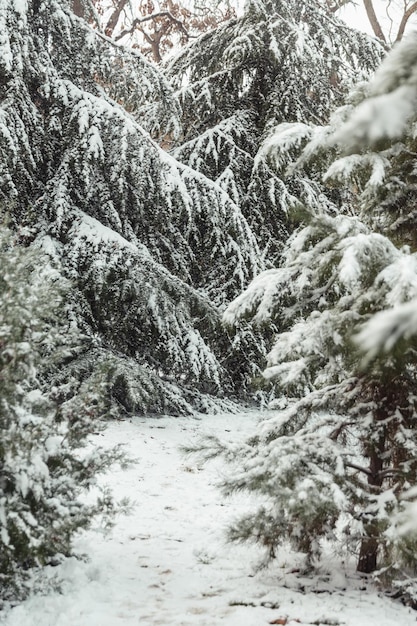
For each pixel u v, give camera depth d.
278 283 4.41
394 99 0.68
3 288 3.77
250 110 12.72
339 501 3.59
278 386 4.60
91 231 9.20
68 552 3.90
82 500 5.66
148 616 3.54
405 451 4.21
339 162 4.21
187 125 13.23
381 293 3.69
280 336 4.36
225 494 3.92
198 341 9.86
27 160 8.57
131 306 9.45
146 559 4.48
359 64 12.99
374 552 4.30
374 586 4.13
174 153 12.08
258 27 12.16
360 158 4.20
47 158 9.80
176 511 5.70
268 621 3.51
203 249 11.31
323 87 12.52
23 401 3.76
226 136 11.89
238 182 11.79
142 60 10.41
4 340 3.62
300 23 13.05
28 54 8.70
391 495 3.80
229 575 4.28
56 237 9.20
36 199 9.65
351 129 0.69
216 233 10.66
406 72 0.85
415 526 1.16
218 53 13.25
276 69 12.68
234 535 3.91
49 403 3.90
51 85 9.40
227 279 11.13
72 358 8.94
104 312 9.38
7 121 8.16
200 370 9.69
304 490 3.56
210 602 3.79
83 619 3.42
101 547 4.66
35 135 9.06
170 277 9.54
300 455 3.88
